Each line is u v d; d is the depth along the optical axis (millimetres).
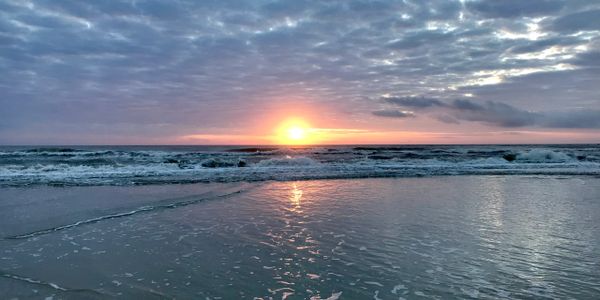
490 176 19750
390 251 6523
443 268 5660
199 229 8125
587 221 8938
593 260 6059
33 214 9578
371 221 8922
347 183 16625
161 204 11070
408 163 29422
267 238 7383
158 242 7125
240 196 12695
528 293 4754
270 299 4578
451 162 30578
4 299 4586
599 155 39219
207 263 5930
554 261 5996
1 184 15391
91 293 4777
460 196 12859
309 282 5121
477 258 6133
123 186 15117
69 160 30250
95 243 7066
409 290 4840
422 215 9617
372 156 39188
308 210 10289
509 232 7863
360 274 5410
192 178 18078
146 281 5180
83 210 10109
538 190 14367
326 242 7102
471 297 4633
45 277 5340
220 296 4672
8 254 6395
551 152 34406
